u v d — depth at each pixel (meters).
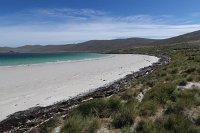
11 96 16.86
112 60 64.81
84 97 15.99
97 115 10.05
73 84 22.02
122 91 16.42
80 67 40.66
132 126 8.91
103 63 51.66
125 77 26.33
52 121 9.40
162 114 10.04
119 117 9.35
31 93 17.89
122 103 11.33
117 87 19.52
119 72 32.09
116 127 9.04
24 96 16.84
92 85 21.39
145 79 20.34
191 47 115.25
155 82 17.55
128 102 11.70
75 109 10.66
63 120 9.91
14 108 13.63
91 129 8.46
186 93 12.42
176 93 12.63
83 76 27.88
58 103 14.59
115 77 26.78
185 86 15.52
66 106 13.66
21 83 22.75
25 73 31.36
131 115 9.34
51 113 12.23
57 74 30.08
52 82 23.33
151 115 10.01
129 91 14.42
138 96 13.94
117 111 10.27
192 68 22.38
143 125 8.45
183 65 28.31
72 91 18.56
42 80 24.73
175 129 8.05
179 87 15.12
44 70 35.34
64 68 38.69
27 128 9.80
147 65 44.16
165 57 65.50
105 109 10.73
